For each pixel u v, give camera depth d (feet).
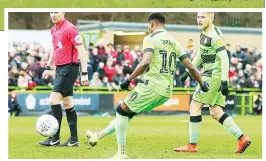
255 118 106.93
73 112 62.44
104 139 70.95
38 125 59.41
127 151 60.49
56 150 60.54
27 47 108.17
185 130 81.97
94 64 109.81
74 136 63.00
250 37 116.98
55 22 60.08
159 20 52.65
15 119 98.68
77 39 59.16
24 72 106.93
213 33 58.13
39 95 107.24
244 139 60.18
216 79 58.80
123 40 112.47
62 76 60.54
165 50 51.93
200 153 59.88
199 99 59.36
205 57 59.00
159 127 86.53
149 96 51.85
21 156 57.06
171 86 52.80
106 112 109.40
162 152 59.98
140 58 111.86
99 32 111.04
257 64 116.98
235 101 115.24
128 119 53.01
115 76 110.22
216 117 60.44
